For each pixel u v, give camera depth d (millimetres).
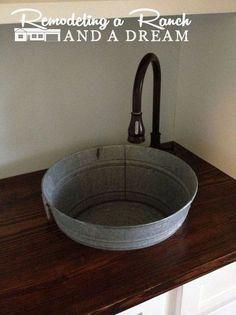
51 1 670
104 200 1025
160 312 775
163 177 977
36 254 784
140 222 944
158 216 964
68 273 737
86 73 1027
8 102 966
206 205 931
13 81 948
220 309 890
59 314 654
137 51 1065
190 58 1106
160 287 715
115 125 1141
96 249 792
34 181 1030
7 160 1035
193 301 813
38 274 736
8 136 1007
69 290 700
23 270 746
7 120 986
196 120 1152
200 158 1156
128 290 700
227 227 856
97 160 991
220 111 1058
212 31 1010
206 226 859
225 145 1072
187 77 1139
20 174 1064
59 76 997
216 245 803
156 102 1010
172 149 1206
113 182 1025
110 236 744
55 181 901
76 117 1072
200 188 1001
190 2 789
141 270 742
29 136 1034
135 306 720
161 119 1212
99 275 731
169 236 814
